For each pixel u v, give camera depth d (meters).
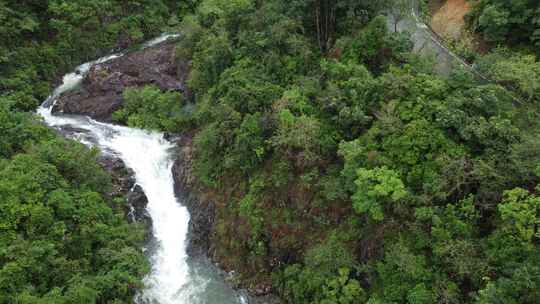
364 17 31.28
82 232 25.27
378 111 24.67
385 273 21.31
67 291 22.20
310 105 27.81
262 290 26.45
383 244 22.34
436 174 21.28
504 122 21.47
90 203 27.03
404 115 23.36
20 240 23.08
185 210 32.19
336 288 22.66
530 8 26.31
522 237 18.75
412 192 21.81
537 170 19.08
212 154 31.36
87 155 30.11
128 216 30.98
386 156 22.86
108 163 33.66
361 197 22.39
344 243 24.02
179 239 30.62
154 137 37.41
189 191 32.59
